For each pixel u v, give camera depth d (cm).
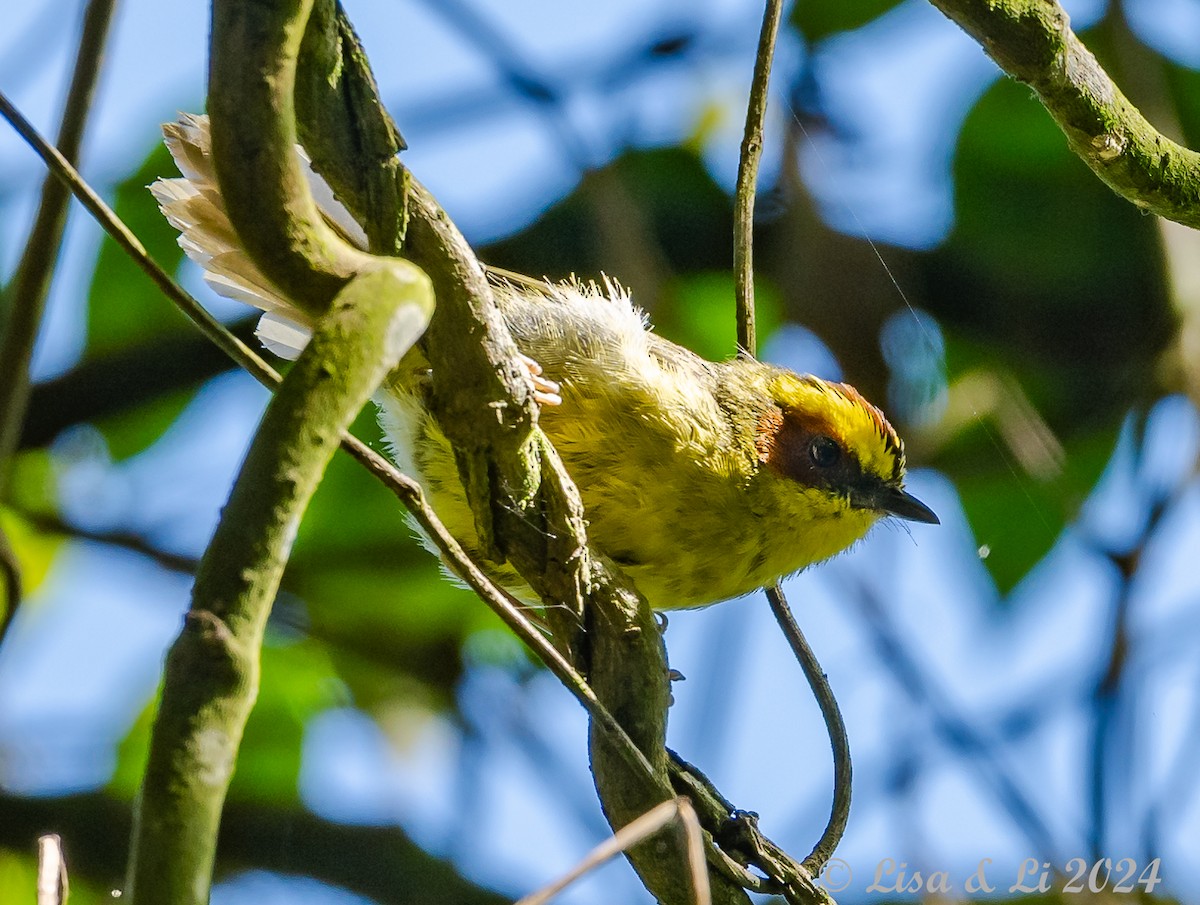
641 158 1339
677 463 922
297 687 1220
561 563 650
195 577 404
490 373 605
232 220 466
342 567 1246
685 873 635
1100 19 1211
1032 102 1275
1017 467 1267
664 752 659
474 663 1262
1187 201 730
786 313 1277
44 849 461
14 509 1195
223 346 538
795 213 1266
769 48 849
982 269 1352
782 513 993
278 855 1193
